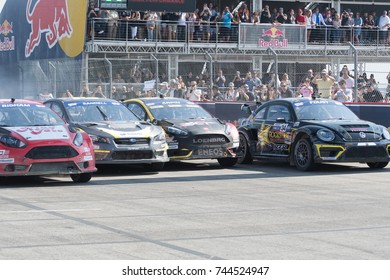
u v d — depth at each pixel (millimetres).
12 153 23094
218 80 47688
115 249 14352
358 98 41000
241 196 21781
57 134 23938
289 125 29484
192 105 31750
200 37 54281
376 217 18141
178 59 54094
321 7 66438
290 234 15938
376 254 13984
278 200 20984
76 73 52000
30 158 23203
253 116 31781
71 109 28672
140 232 16078
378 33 58281
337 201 20828
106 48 51844
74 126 27531
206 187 23906
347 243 15008
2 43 67062
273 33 55656
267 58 55969
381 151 28172
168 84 46281
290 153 29438
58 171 23609
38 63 59281
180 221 17469
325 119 29547
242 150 31750
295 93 43781
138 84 46062
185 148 29047
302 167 28766
